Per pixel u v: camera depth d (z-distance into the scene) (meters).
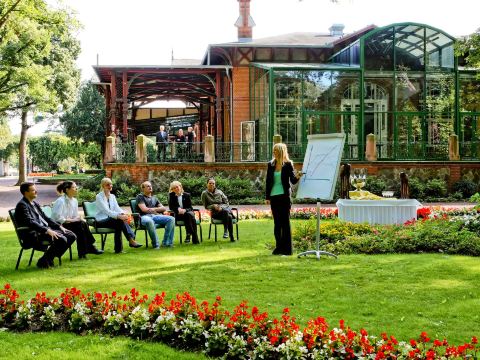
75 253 10.70
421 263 9.09
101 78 30.25
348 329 4.85
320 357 4.53
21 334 5.57
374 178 24.02
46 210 10.39
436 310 6.25
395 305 6.47
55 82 35.03
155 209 11.55
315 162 9.70
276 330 4.89
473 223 11.70
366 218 13.34
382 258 9.66
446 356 4.39
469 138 26.78
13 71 25.45
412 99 26.34
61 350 5.04
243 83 29.67
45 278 8.07
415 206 13.30
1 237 13.19
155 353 4.95
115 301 5.95
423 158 26.14
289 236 9.98
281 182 9.80
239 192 22.80
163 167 23.34
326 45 29.45
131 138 37.09
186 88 33.88
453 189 24.30
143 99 35.97
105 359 4.81
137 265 9.12
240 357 4.78
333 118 25.89
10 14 22.83
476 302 6.59
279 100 25.53
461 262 9.15
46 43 25.73
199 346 5.14
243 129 28.22
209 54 29.62
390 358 4.42
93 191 24.08
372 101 26.22
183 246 11.33
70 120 48.75
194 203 21.69
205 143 23.67
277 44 29.30
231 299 6.74
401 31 25.94
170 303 6.18
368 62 26.05
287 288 7.33
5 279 8.02
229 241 11.98
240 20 31.86
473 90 26.83
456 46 22.45
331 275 8.16
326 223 12.38
